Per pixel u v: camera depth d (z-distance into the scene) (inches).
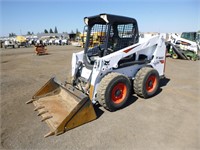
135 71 192.1
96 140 121.6
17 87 238.7
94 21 177.9
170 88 234.1
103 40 171.2
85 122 141.3
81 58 197.8
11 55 668.7
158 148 113.5
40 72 343.3
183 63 456.1
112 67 162.1
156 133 129.6
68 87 168.9
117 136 126.0
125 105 177.0
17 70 364.8
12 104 179.2
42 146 115.9
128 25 179.2
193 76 304.2
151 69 189.3
